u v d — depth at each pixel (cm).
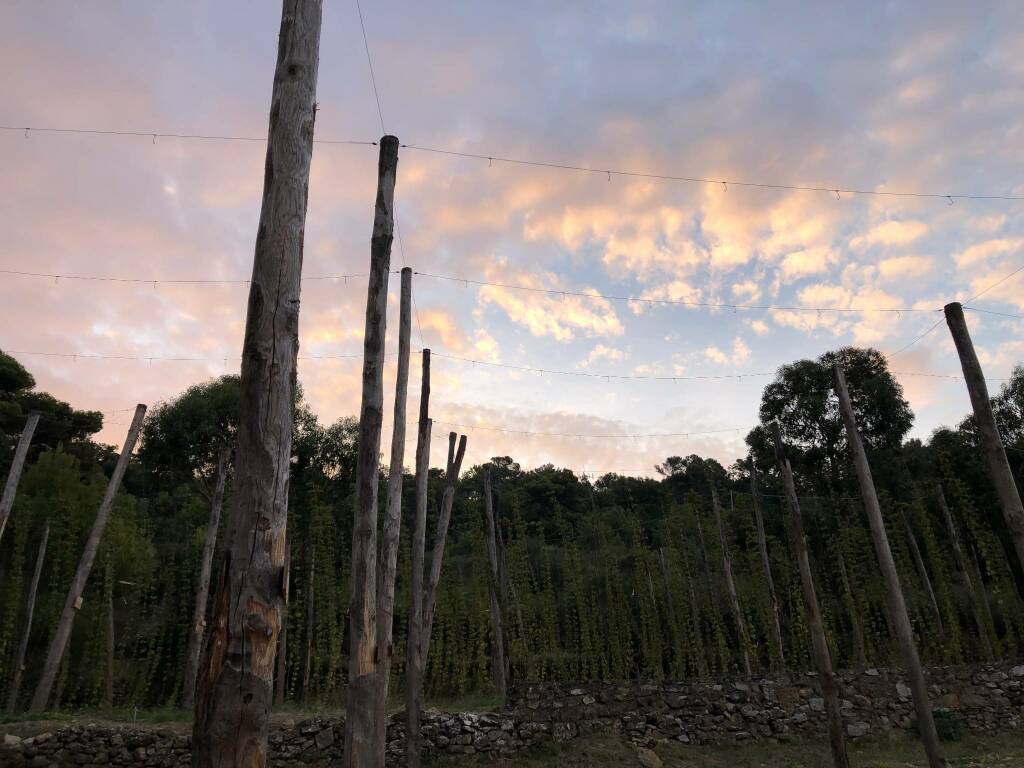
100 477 2036
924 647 1723
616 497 3566
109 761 1161
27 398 2852
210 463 2809
